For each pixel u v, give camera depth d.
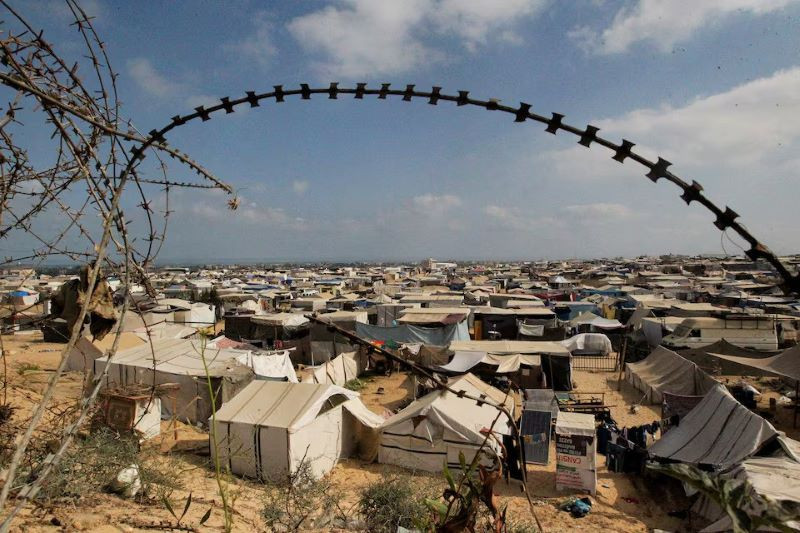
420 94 2.49
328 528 7.68
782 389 24.62
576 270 122.19
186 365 19.61
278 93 2.62
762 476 10.50
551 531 11.39
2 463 4.94
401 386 27.52
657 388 23.33
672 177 2.00
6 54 2.11
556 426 14.48
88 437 6.65
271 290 69.56
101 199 2.52
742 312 33.47
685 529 11.92
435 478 13.54
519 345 27.70
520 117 2.32
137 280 2.93
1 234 2.88
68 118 2.55
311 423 14.62
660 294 56.78
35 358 27.16
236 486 10.42
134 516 5.48
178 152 2.69
